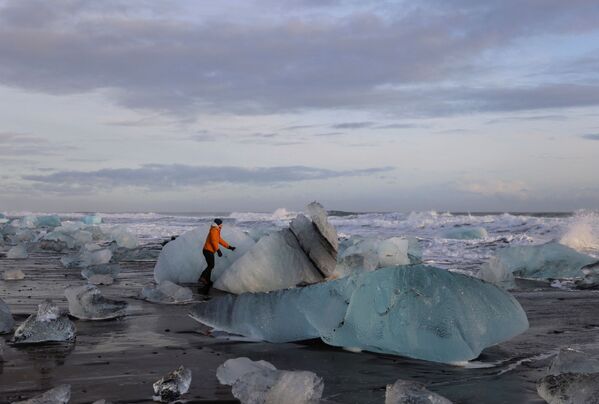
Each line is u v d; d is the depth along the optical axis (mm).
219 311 7133
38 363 5461
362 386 4859
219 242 12047
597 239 23844
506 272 11977
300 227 11039
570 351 5188
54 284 11547
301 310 6492
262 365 4918
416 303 5922
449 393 4684
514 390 4758
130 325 7465
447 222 34031
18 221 45250
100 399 4305
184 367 5008
